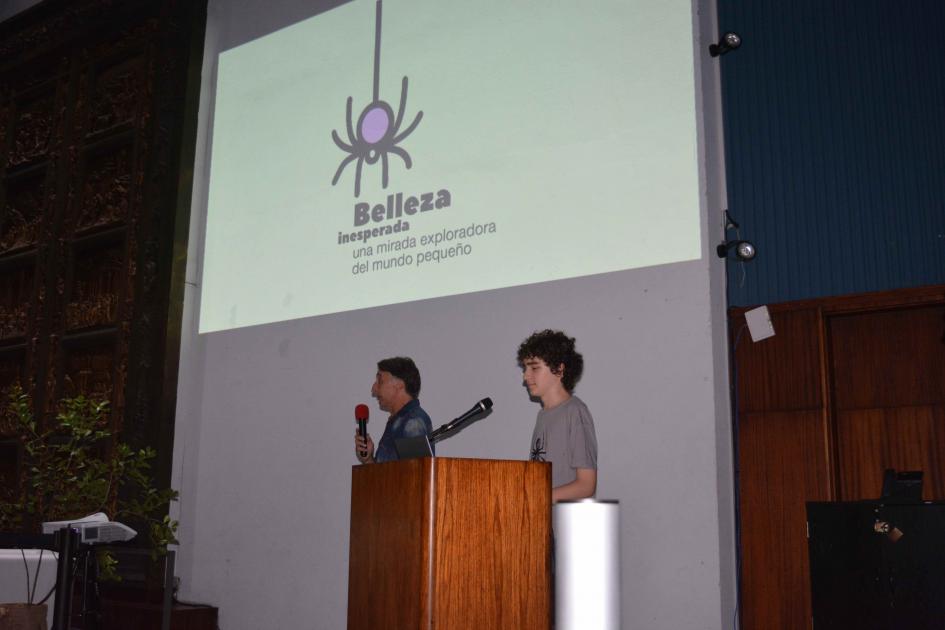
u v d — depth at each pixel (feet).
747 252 11.34
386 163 14.21
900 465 10.80
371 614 7.75
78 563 10.58
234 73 17.16
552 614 7.60
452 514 7.25
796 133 12.28
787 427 11.15
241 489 15.35
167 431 15.87
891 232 11.61
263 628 14.55
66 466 12.25
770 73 12.57
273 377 15.28
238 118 16.87
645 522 10.75
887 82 11.96
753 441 11.34
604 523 6.56
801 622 10.60
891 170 11.75
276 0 16.81
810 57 12.41
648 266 11.23
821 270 11.82
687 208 11.07
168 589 11.37
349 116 14.99
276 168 15.98
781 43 12.58
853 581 7.81
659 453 10.82
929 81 11.77
